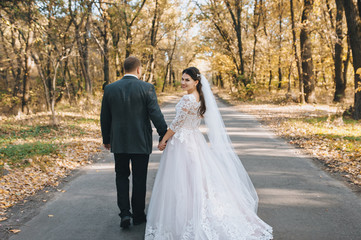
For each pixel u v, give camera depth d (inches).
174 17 1106.1
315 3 715.4
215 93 1695.4
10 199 158.6
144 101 121.0
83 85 1007.6
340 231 120.0
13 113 818.2
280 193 164.9
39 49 541.0
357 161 215.9
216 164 127.3
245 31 1148.5
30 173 203.8
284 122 436.5
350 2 423.2
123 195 125.1
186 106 121.5
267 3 932.6
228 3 981.8
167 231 112.7
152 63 1080.8
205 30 1261.1
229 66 1193.4
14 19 400.5
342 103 658.2
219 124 133.9
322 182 181.8
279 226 125.4
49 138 341.1
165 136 123.9
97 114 588.7
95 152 283.0
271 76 1266.0
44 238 118.6
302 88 727.7
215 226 111.3
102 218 137.6
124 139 120.6
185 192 115.5
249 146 290.8
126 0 823.1
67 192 173.0
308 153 257.4
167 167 121.3
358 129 348.8
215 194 117.3
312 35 869.2
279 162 231.0
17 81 885.2
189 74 124.3
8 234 121.6
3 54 792.9
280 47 902.4
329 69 1063.6
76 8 581.3
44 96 906.7
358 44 424.2
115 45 886.4
